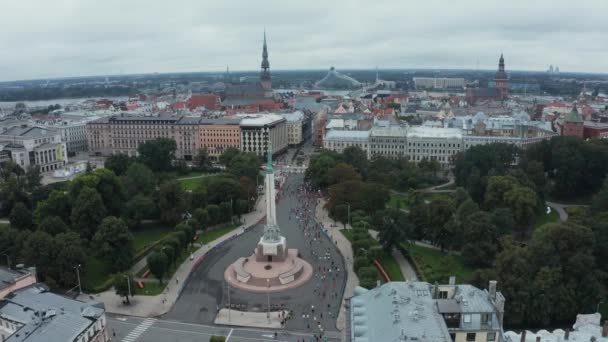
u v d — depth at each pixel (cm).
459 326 14162
